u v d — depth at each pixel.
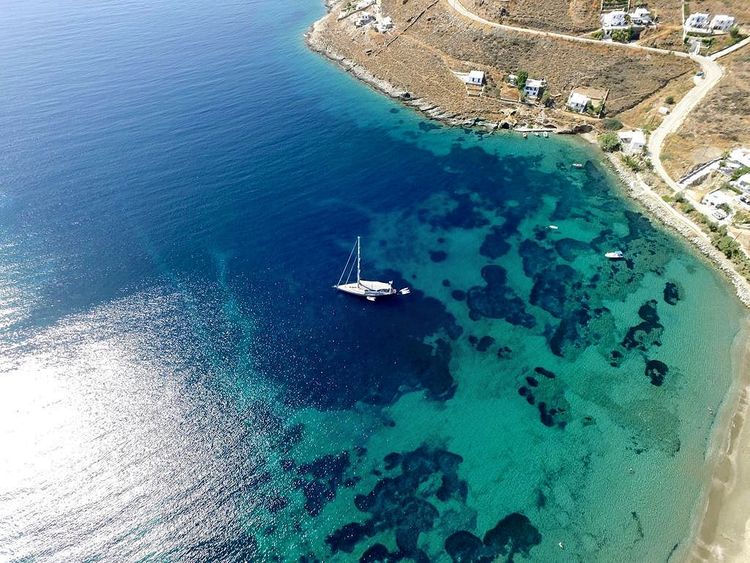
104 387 61.19
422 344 67.44
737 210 81.88
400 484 53.06
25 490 51.22
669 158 94.81
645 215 87.88
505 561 47.41
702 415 58.78
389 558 47.66
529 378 63.38
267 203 91.12
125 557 47.22
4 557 46.56
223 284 75.31
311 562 47.31
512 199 93.44
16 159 99.69
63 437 55.78
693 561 47.03
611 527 49.56
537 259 80.56
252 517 50.44
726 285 74.19
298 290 74.69
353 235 85.06
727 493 51.72
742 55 103.69
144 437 56.44
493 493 52.28
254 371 63.78
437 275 77.94
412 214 89.88
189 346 66.56
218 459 54.94
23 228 83.75
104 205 89.00
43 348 65.44
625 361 65.00
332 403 60.56
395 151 106.69
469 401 60.81
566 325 69.94
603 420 58.66
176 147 104.88
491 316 71.38
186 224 85.81
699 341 66.94
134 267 77.69
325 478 53.59
